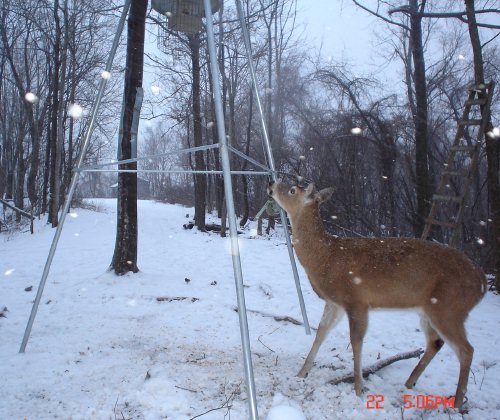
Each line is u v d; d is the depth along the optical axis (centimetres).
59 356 494
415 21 1264
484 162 1552
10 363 476
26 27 2508
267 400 403
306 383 443
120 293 758
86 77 2562
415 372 441
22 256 1202
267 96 2058
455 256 410
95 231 1723
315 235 448
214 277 915
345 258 431
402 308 418
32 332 577
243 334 328
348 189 1593
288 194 460
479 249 1158
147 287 797
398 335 613
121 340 546
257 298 765
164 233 1722
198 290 792
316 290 459
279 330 605
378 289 416
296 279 585
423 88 1291
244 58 1998
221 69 1906
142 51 857
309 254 448
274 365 487
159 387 411
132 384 428
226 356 507
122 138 863
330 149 1611
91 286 805
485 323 681
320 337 457
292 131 2097
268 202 561
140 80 862
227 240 1541
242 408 387
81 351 510
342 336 591
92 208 2825
